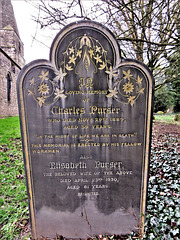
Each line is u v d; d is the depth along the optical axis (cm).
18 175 345
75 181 195
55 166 191
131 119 184
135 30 357
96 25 166
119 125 185
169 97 1515
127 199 201
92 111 181
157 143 505
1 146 542
